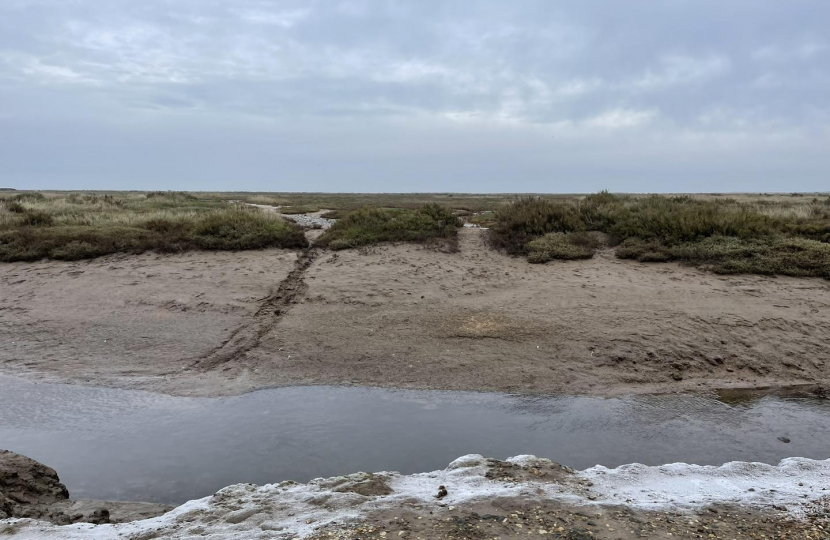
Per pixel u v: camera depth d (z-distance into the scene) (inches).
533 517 179.2
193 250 661.9
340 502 193.8
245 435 285.4
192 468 250.1
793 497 201.9
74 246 644.1
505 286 542.3
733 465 236.7
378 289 534.6
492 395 342.6
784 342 404.5
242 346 421.7
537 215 722.2
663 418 307.6
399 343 422.0
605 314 457.7
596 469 230.7
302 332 444.1
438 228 740.0
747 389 349.4
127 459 259.3
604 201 823.7
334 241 688.4
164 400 335.3
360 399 336.5
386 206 1327.5
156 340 433.4
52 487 220.1
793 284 506.6
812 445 272.8
